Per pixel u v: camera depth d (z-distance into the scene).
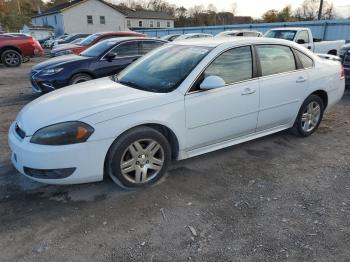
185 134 3.42
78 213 2.92
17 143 2.98
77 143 2.84
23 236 2.62
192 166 3.83
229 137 3.87
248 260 2.34
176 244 2.52
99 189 3.31
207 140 3.65
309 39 11.52
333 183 3.43
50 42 32.22
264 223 2.76
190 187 3.36
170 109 3.23
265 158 4.06
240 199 3.13
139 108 3.08
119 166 3.08
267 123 4.16
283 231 2.65
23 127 3.04
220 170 3.73
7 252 2.44
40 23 54.75
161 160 3.36
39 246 2.50
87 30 47.59
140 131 3.11
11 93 8.29
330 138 4.78
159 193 3.24
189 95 3.35
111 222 2.79
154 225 2.75
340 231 2.64
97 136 2.90
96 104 3.08
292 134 4.84
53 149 2.81
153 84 3.55
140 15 63.47
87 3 46.50
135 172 3.22
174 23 70.56
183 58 3.71
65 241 2.56
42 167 2.85
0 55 13.62
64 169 2.88
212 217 2.85
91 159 2.93
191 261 2.34
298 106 4.45
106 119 2.93
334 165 3.87
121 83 3.82
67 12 45.50
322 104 4.81
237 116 3.77
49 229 2.71
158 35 39.09
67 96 3.41
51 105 3.20
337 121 5.65
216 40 3.97
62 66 6.88
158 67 3.83
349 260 2.34
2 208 3.00
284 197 3.16
